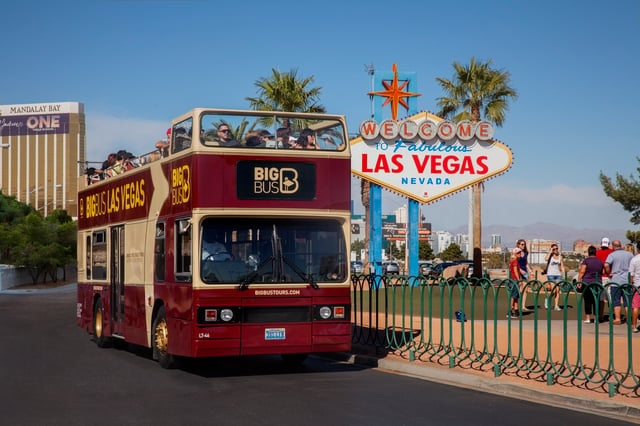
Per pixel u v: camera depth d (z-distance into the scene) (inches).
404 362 546.0
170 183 544.7
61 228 2662.4
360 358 591.5
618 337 600.7
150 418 369.1
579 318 434.6
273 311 501.7
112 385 476.4
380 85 1227.2
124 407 398.9
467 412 380.5
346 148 531.2
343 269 520.4
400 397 426.0
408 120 1085.1
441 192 1094.4
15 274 2420.0
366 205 1771.7
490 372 488.7
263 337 498.0
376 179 1078.4
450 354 565.9
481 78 1766.7
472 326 516.1
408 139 1083.3
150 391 451.5
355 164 1076.5
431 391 447.8
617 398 394.6
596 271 746.2
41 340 794.2
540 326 705.6
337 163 527.5
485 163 1099.3
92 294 753.6
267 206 508.4
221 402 411.5
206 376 518.0
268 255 506.3
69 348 714.8
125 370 549.6
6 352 676.1
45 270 2596.0
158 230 569.0
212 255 495.8
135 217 628.4
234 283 495.2
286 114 523.5
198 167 498.3
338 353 620.4
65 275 2815.0
